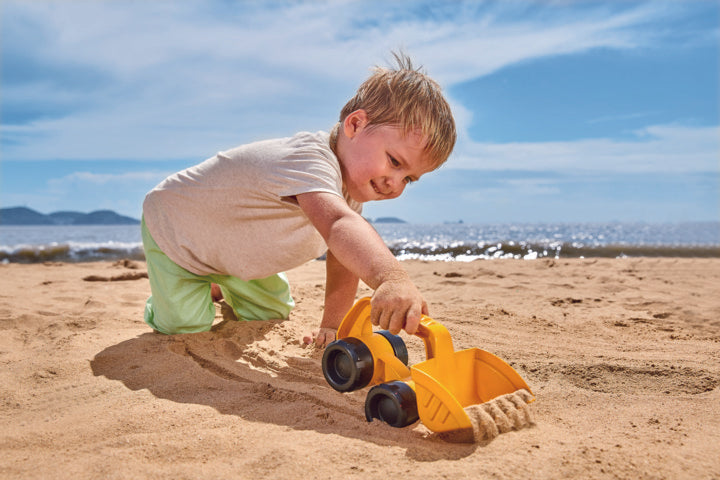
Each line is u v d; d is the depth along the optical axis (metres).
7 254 9.79
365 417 1.46
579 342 2.41
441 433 1.27
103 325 2.64
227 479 1.05
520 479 1.05
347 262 1.55
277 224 2.12
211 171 2.18
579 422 1.41
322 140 1.95
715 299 3.59
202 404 1.51
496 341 2.41
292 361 2.04
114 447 1.21
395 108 1.77
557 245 12.77
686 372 1.87
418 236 35.41
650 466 1.10
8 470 1.12
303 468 1.09
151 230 2.35
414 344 2.36
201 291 2.46
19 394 1.65
